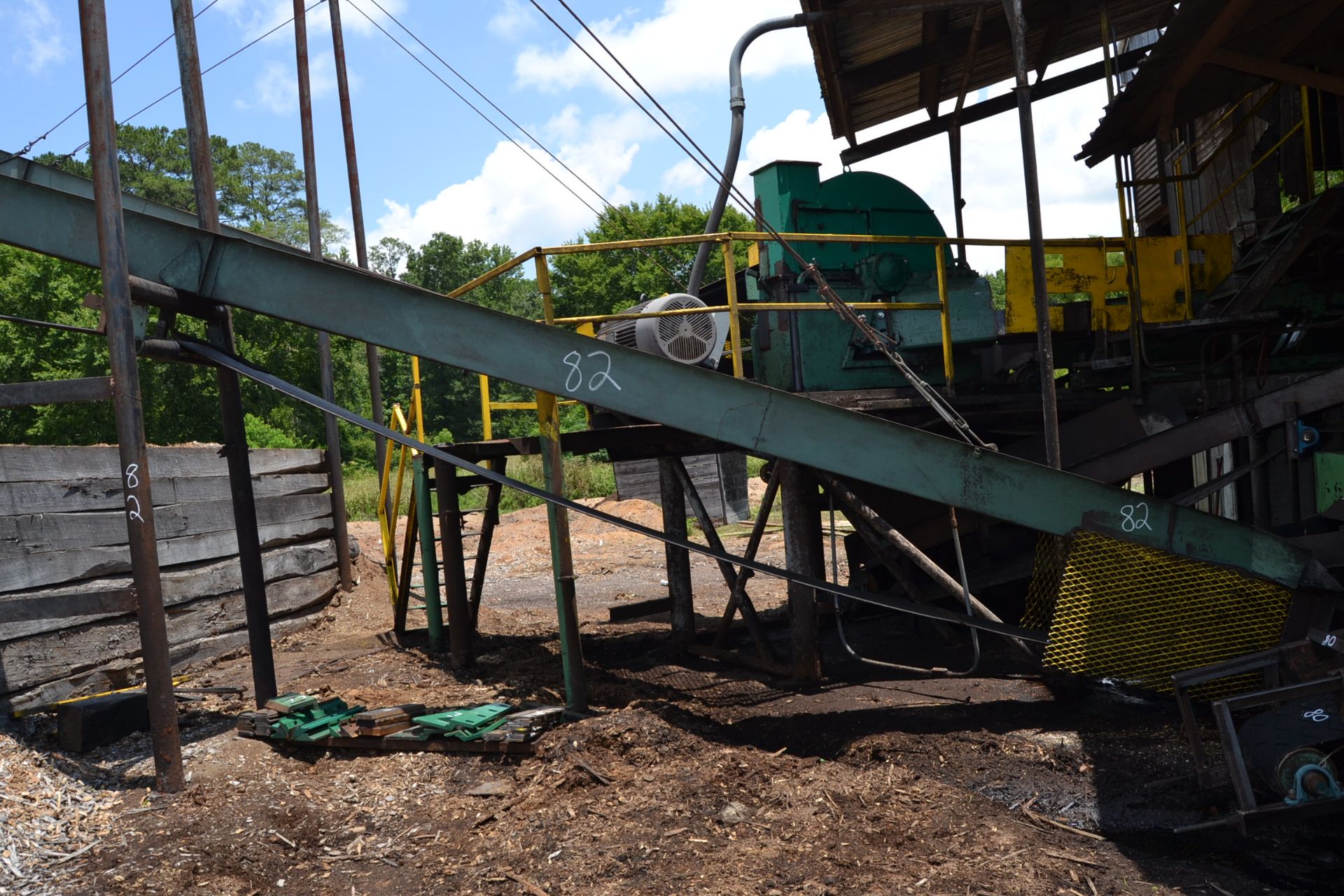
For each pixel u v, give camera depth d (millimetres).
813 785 4973
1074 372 8039
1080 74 10602
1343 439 7586
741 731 6215
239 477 6566
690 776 5133
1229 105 10273
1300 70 7582
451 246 72438
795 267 7809
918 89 10789
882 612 9992
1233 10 6590
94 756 5914
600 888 4043
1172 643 5684
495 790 5168
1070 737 5598
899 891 3902
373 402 12266
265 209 67812
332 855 4633
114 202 5258
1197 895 3836
